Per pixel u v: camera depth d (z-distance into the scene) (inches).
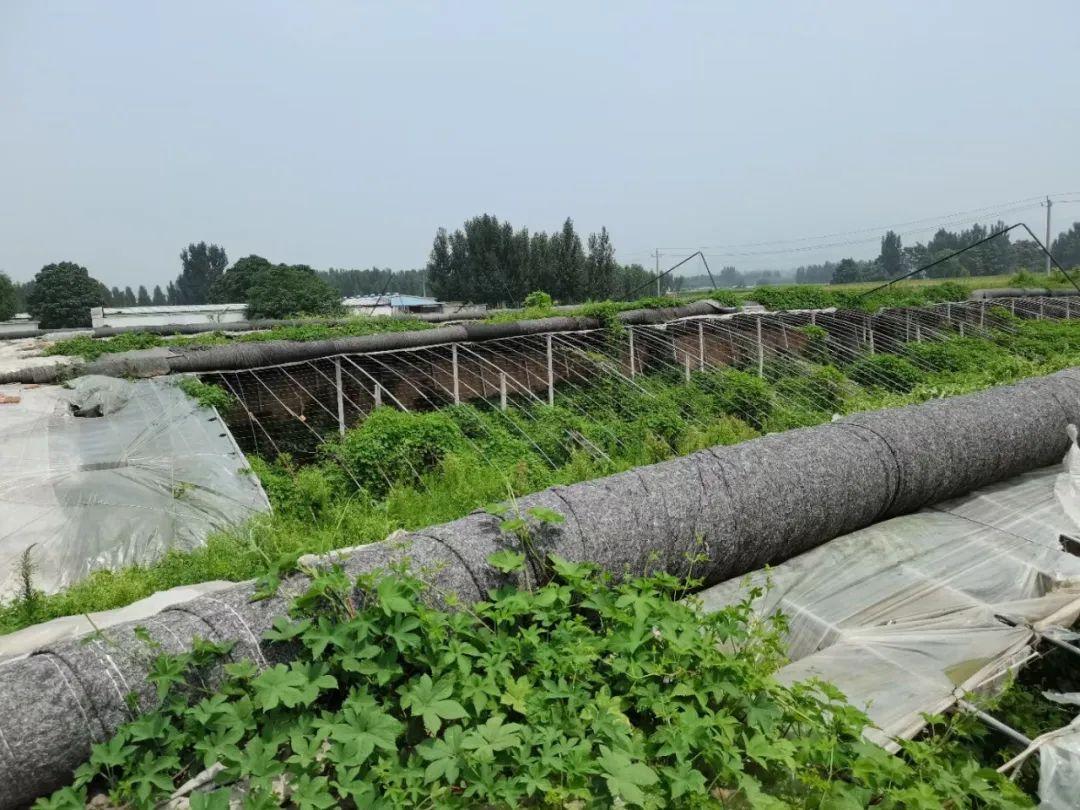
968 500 366.0
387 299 2113.7
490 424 586.6
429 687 160.2
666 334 812.6
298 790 139.6
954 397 413.4
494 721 152.1
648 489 262.2
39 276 2477.9
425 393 697.6
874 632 233.3
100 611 264.8
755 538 276.1
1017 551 299.9
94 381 502.3
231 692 161.2
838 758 157.5
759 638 204.4
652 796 144.3
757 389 669.9
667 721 165.3
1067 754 162.4
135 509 354.6
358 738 146.5
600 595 201.0
